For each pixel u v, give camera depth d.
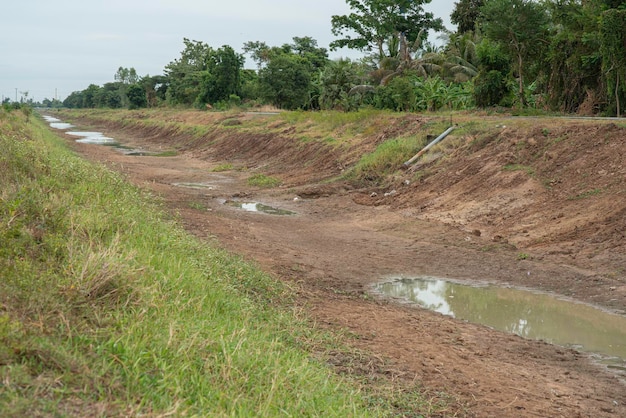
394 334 7.67
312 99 57.00
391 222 15.69
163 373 4.31
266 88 55.88
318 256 12.30
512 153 17.16
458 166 18.36
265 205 18.88
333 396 4.96
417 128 23.19
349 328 7.68
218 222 14.51
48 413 3.36
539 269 11.18
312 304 8.65
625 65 22.52
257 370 4.95
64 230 7.54
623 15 22.33
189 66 92.19
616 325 8.70
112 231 8.23
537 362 7.28
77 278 5.55
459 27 56.91
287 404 4.53
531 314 9.21
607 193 13.16
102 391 3.79
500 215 14.41
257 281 8.80
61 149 27.64
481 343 7.82
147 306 5.55
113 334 4.61
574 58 25.98
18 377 3.56
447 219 15.10
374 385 5.76
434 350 7.20
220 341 5.23
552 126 17.58
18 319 4.33
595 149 15.17
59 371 3.86
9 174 9.49
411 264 11.98
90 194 10.48
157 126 57.09
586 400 6.18
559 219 13.09
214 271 8.12
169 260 7.54
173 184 23.47
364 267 11.67
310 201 19.20
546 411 5.74
